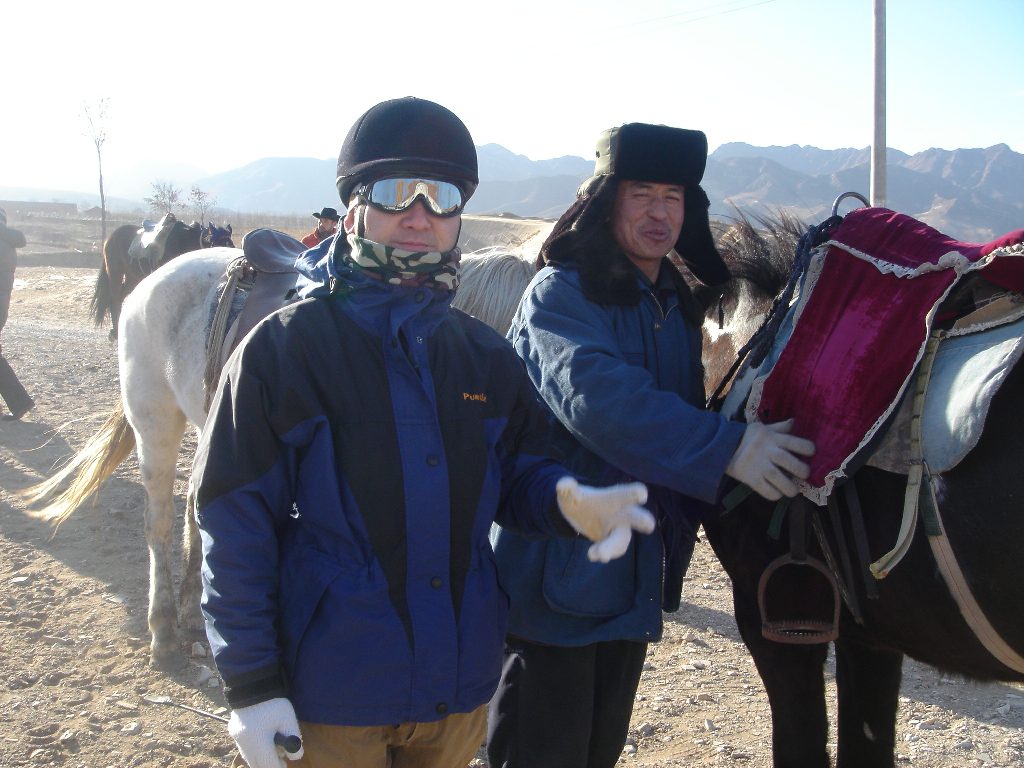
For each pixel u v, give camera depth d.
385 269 1.70
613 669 2.27
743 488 2.19
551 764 2.18
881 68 11.95
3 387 7.44
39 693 3.51
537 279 2.28
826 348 2.03
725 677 3.80
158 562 3.88
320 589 1.63
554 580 2.14
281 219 78.56
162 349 3.92
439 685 1.67
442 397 1.74
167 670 3.75
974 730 3.38
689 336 2.39
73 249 31.27
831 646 4.08
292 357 1.64
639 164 2.19
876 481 1.99
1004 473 1.75
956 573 1.83
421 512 1.66
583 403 2.04
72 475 6.09
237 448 1.61
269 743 1.52
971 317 1.86
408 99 1.74
